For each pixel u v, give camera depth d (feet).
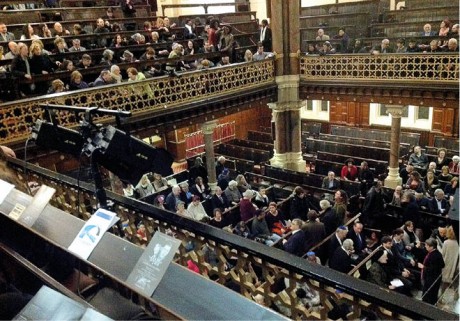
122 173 9.26
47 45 33.22
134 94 30.37
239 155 53.62
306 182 39.58
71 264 6.65
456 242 20.86
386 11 50.96
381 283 21.18
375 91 39.86
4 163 13.05
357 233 25.22
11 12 38.50
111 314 5.61
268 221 28.94
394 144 40.50
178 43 38.88
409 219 27.84
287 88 44.47
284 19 42.19
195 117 36.35
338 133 60.70
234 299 5.85
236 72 38.96
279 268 6.68
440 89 35.42
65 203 12.34
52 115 10.56
